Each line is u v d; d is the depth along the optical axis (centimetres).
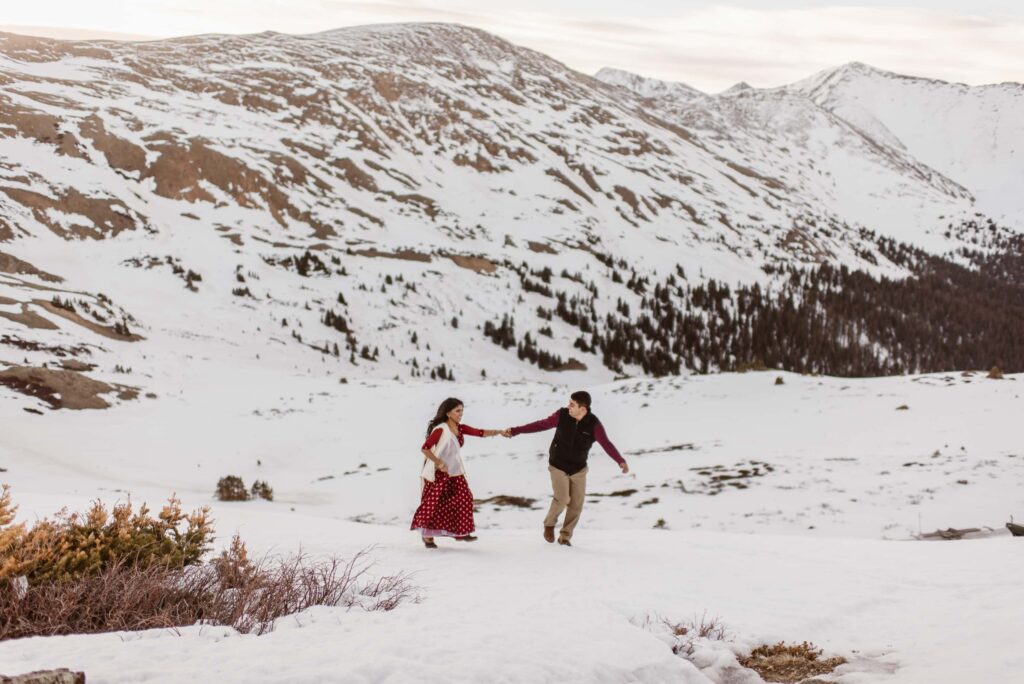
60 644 460
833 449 3684
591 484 3600
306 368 12312
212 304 14388
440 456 1077
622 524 2894
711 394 5456
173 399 6881
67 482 4234
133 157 19975
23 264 13550
